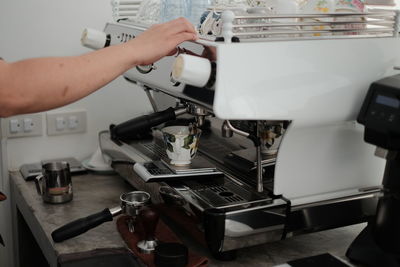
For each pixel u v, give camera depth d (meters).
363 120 0.94
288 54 0.93
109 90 1.65
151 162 1.21
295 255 1.08
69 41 1.57
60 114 1.60
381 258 0.97
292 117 0.96
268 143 1.03
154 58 0.90
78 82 0.81
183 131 1.21
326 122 1.01
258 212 0.99
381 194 1.00
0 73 0.77
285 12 1.09
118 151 1.39
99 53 0.85
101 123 1.66
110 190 1.42
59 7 1.53
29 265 1.59
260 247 1.11
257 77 0.91
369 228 1.05
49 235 1.14
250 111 0.91
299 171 1.04
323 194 1.07
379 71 1.03
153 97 1.51
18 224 1.54
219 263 1.04
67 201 1.33
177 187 1.10
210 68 0.89
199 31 1.10
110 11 1.59
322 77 0.97
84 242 1.12
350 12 1.07
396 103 0.90
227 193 1.07
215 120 1.27
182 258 0.99
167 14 1.30
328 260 1.01
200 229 1.00
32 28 1.52
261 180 1.05
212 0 1.22
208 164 1.21
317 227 1.07
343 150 1.07
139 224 1.11
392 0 1.32
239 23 0.97
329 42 0.97
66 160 1.61
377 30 1.05
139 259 1.04
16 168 1.58
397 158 0.94
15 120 1.54
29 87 0.78
